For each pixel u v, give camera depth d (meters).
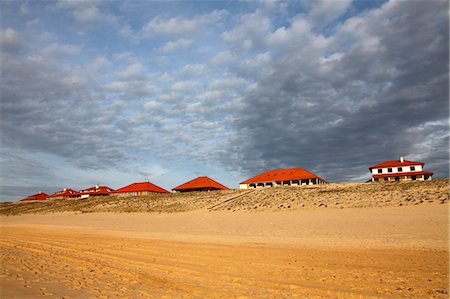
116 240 26.09
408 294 9.82
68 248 21.00
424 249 18.70
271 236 27.66
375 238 23.75
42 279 11.73
